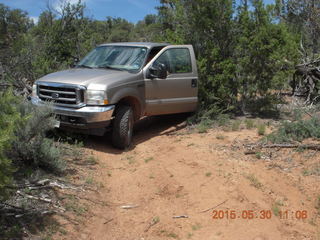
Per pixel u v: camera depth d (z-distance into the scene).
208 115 8.97
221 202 5.13
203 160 6.36
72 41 12.55
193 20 9.77
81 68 7.93
